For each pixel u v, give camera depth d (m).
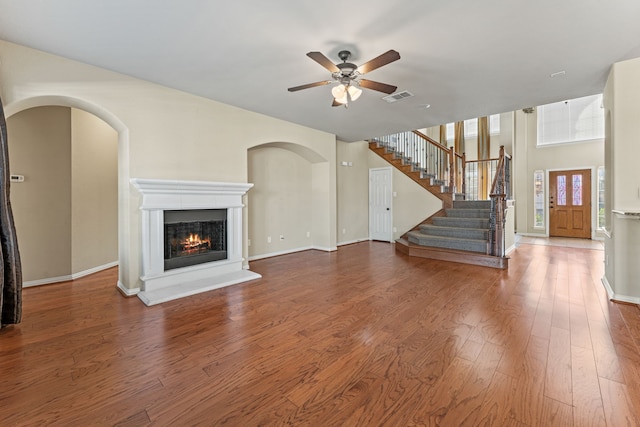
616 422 1.47
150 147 3.55
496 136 9.19
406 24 2.38
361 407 1.62
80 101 3.07
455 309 3.00
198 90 3.78
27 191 3.76
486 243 5.01
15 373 1.93
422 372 1.93
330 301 3.27
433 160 7.65
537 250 6.22
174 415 1.57
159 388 1.79
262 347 2.28
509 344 2.27
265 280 4.11
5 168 2.52
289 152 6.17
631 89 2.98
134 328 2.60
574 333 2.43
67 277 4.07
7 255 2.53
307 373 1.94
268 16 2.28
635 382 1.78
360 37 2.57
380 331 2.53
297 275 4.37
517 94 3.89
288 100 4.14
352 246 6.98
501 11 2.20
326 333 2.50
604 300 3.19
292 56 2.91
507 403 1.63
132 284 3.46
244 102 4.22
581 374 1.87
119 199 3.68
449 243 5.47
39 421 1.52
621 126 3.04
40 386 1.80
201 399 1.69
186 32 2.51
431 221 6.71
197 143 3.96
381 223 7.75
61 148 4.04
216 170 4.17
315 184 6.58
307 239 6.57
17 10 2.20
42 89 2.82
